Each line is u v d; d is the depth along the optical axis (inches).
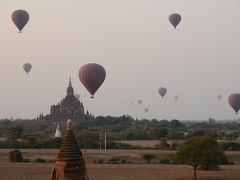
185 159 2246.6
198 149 2235.5
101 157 3440.0
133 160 3326.8
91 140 4387.3
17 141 4714.6
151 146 4581.7
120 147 4431.6
